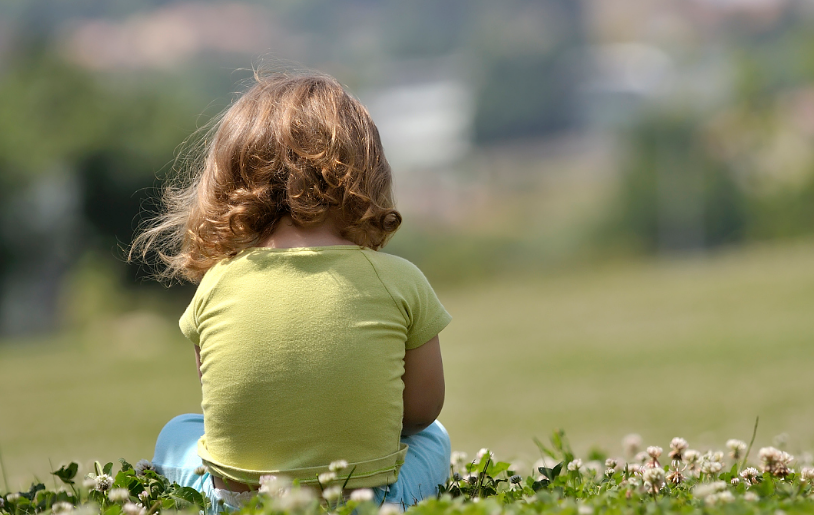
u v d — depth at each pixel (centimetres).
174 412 1806
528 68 15700
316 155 323
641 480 335
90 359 3488
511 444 1016
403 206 11200
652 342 2608
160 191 418
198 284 357
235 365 301
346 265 310
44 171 5359
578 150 13888
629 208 7875
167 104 5750
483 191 11875
